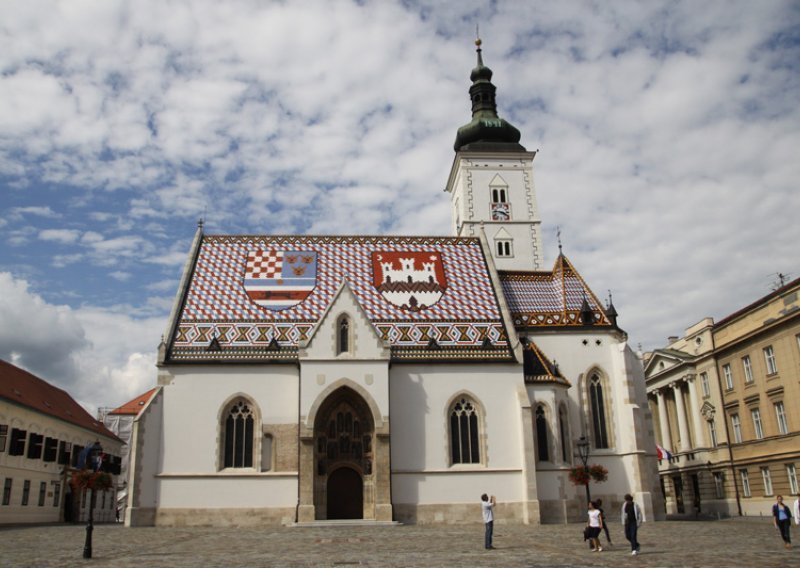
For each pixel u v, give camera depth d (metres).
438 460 59.22
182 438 57.78
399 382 60.72
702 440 85.12
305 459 56.28
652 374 98.31
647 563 28.70
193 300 63.84
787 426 68.38
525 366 63.56
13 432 70.56
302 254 69.44
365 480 58.16
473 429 60.62
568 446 62.56
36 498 78.00
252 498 56.91
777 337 69.56
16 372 85.81
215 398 58.78
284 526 55.19
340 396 59.38
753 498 74.94
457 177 94.38
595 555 32.31
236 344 60.94
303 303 64.88
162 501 56.44
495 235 88.94
